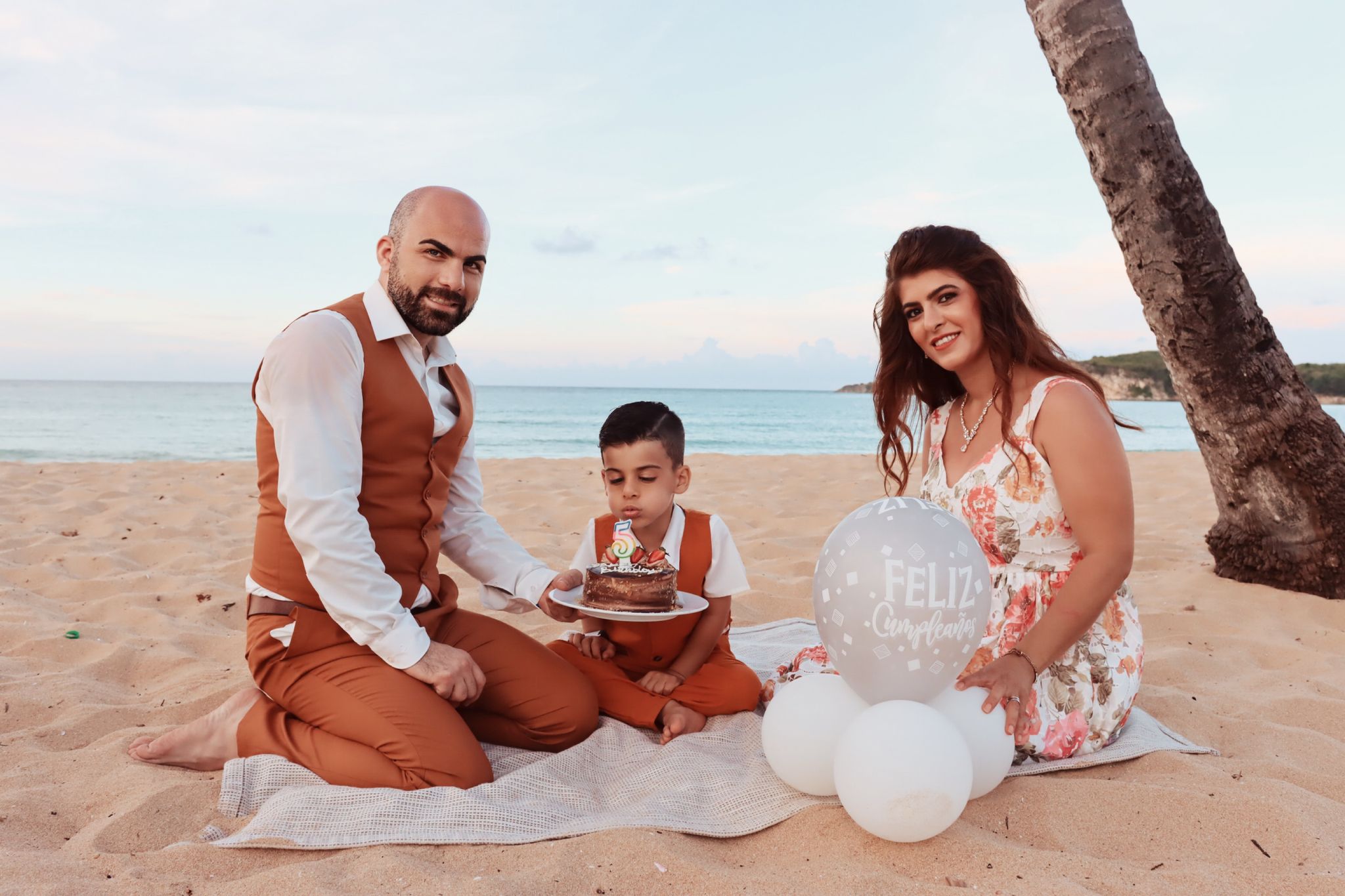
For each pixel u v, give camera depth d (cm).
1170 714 309
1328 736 296
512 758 279
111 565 526
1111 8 445
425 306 264
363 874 193
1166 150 448
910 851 206
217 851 206
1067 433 252
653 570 293
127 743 276
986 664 252
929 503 237
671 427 317
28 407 4153
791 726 230
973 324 270
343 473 251
